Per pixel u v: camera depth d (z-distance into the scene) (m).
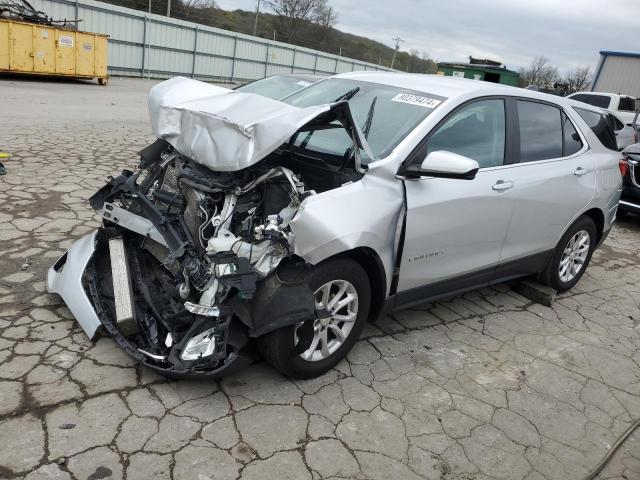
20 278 4.02
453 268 3.88
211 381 3.17
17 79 17.77
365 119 3.77
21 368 3.04
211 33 29.03
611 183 5.13
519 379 3.64
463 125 3.79
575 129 4.88
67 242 4.74
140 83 22.77
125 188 3.49
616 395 3.61
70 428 2.66
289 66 34.88
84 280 3.50
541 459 2.92
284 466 2.61
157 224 3.25
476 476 2.73
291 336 3.05
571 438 3.13
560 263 5.00
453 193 3.62
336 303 3.26
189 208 3.24
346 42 57.34
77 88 17.55
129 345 3.12
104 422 2.73
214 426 2.81
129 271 3.36
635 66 23.56
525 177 4.18
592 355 4.10
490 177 3.90
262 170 3.20
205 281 2.92
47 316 3.57
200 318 2.91
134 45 25.59
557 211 4.56
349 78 4.48
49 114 11.33
